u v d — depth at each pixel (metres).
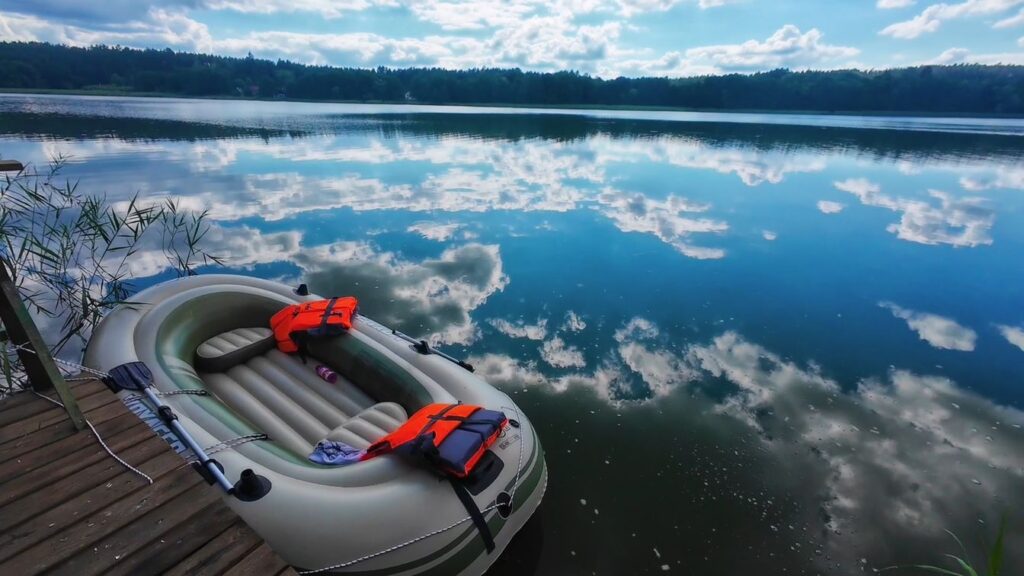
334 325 3.55
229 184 11.10
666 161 17.41
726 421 3.81
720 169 15.98
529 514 2.58
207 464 2.17
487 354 4.62
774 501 3.10
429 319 5.27
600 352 4.75
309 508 2.12
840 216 10.58
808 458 3.46
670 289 6.39
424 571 2.14
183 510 1.74
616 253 7.74
